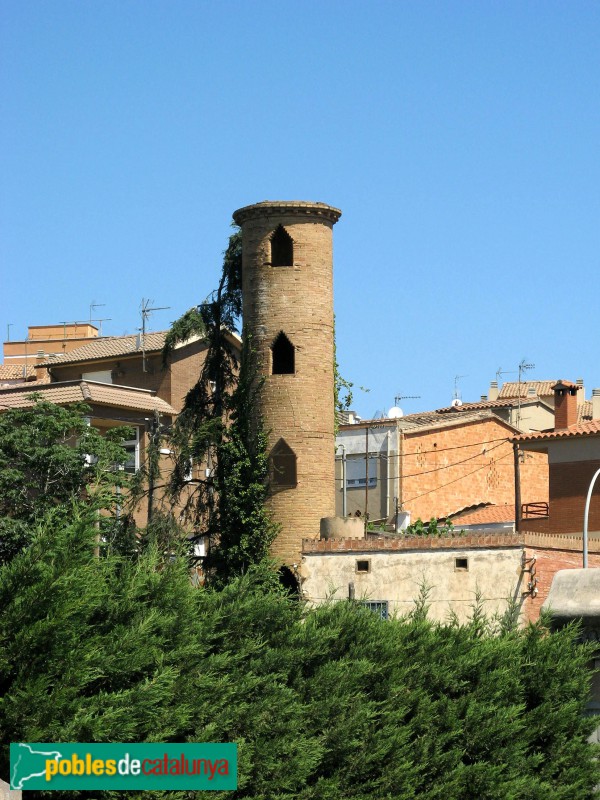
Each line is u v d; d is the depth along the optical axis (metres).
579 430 66.25
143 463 57.38
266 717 30.67
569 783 35.12
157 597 30.39
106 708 27.20
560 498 66.81
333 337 57.38
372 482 73.06
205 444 56.78
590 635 31.33
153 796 27.59
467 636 36.38
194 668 29.98
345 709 32.41
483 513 72.81
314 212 56.75
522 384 100.50
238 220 57.72
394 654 34.47
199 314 59.81
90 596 27.73
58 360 80.00
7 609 27.03
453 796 33.59
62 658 27.14
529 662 35.97
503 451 78.94
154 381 74.69
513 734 35.09
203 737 28.89
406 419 77.75
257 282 56.66
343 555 46.75
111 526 51.50
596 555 46.06
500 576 44.44
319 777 31.73
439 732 34.47
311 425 55.81
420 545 45.66
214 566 55.34
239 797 29.73
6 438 51.72
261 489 55.19
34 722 26.34
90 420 61.75
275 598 33.28
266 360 56.28
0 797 25.41
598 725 35.34
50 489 52.06
